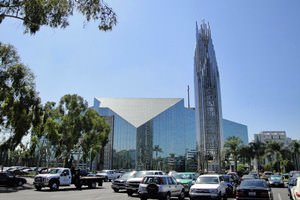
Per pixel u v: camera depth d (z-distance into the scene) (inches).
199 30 5669.3
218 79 5487.2
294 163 4835.1
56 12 373.4
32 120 1584.6
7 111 1493.6
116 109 5305.1
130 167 4825.3
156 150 5024.6
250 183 762.8
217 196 805.2
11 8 363.9
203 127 5083.7
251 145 4333.2
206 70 5359.3
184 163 5255.9
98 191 1219.9
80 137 2534.5
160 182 799.7
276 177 1813.5
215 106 5162.4
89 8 380.8
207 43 5536.4
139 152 4881.9
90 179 1401.3
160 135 5142.7
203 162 4790.8
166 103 5502.0
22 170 2864.2
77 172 1373.0
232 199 944.9
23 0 361.1
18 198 880.3
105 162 4938.5
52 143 2372.0
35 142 2295.8
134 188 1003.9
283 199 993.5
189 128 5615.2
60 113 2404.0
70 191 1203.2
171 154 5167.3
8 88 1449.3
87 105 2492.6
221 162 4643.2
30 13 363.3
